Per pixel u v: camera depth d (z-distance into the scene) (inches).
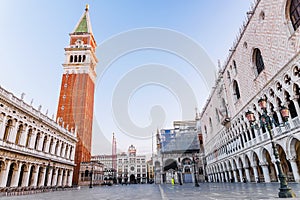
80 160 2861.7
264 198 464.8
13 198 863.1
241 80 1523.1
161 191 1080.2
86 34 3678.6
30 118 1571.1
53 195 1039.0
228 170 1958.7
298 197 445.1
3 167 1264.8
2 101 1258.0
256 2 1240.8
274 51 1092.5
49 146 1879.9
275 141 1130.7
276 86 1091.9
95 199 713.6
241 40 1486.2
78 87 3262.8
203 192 802.2
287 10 1003.9
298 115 941.8
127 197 768.9
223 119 1883.6
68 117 3073.3
